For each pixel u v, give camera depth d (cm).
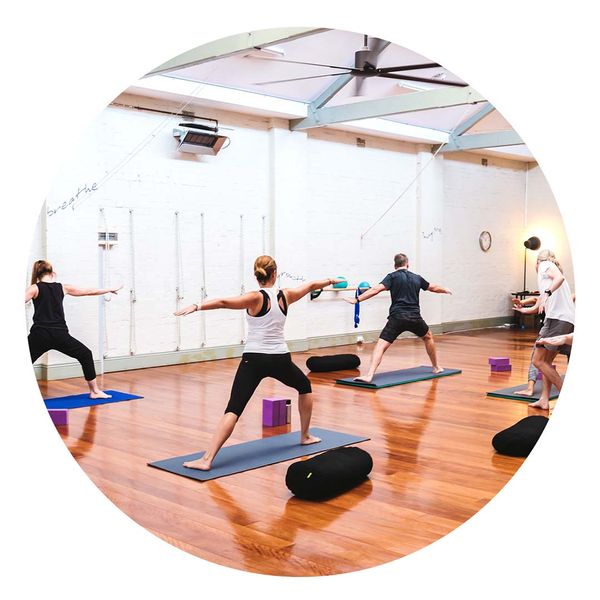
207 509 363
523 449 449
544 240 1328
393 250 1087
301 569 301
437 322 1161
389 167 1071
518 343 1031
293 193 923
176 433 505
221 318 866
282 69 806
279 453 457
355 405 599
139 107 771
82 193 717
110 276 759
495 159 1271
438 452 462
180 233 817
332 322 1009
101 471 418
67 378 716
